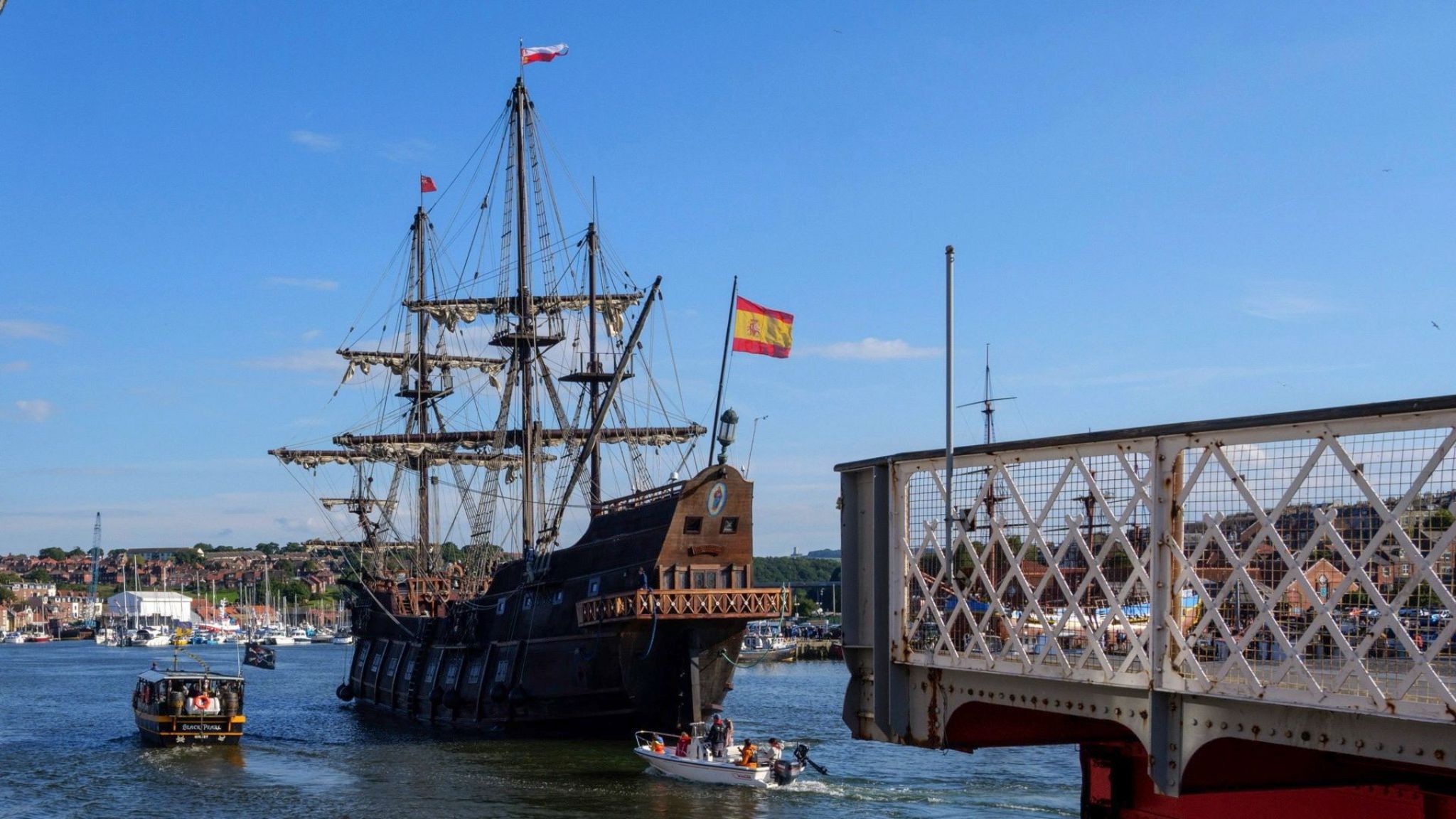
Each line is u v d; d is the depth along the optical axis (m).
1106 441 19.02
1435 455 15.13
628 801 57.03
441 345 118.94
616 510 74.00
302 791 61.50
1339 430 16.12
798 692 123.06
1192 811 26.11
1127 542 18.62
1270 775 19.47
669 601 67.25
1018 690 20.62
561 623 76.25
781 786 59.81
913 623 22.67
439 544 117.88
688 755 64.62
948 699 22.06
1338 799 23.44
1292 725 16.56
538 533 86.88
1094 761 27.95
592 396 97.19
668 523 67.31
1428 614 15.27
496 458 97.25
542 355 99.06
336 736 84.56
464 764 68.50
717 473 67.50
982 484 21.28
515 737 79.50
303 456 105.00
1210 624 18.08
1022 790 59.16
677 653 71.69
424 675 93.75
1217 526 17.41
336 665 197.50
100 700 121.38
